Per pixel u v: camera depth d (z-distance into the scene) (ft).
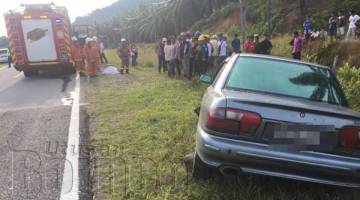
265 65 16.57
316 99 15.19
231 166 13.09
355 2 96.07
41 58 62.95
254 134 12.92
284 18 111.04
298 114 12.90
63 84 50.80
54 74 66.85
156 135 21.98
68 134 23.35
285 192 14.64
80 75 61.31
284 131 12.81
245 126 12.94
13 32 61.93
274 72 16.20
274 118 12.87
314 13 106.83
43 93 42.98
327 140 12.85
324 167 12.67
